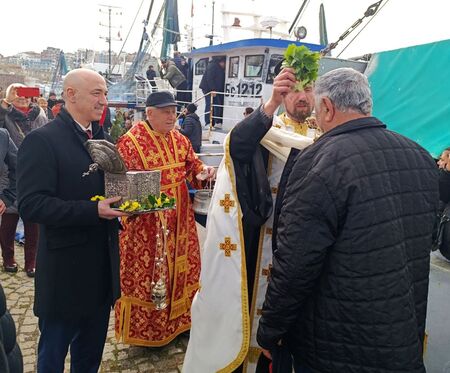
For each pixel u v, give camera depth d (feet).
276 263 5.79
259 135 7.41
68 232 7.61
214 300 7.77
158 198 7.99
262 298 8.20
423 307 6.09
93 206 7.37
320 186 5.42
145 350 11.21
